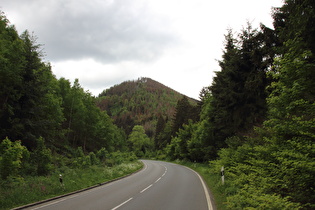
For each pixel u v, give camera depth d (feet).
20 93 62.03
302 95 20.08
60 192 41.24
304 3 24.20
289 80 20.98
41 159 53.06
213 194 36.55
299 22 24.57
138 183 53.36
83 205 30.37
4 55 60.85
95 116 155.12
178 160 170.71
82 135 155.12
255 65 51.16
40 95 68.90
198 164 114.73
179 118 224.53
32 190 37.60
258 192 21.42
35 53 68.44
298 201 18.21
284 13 37.45
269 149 24.59
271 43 44.14
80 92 137.80
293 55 20.77
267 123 23.40
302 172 17.48
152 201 31.53
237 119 57.88
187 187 45.34
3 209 29.19
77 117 136.67
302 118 20.33
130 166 99.86
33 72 67.31
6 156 38.91
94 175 62.34
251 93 51.80
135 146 354.13
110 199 33.99
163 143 271.49
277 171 22.02
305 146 17.29
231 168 42.80
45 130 72.84
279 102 21.71
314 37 24.04
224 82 65.21
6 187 35.42
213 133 84.79
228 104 60.03
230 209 24.56
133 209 27.04
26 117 64.80
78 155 99.35
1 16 74.69
